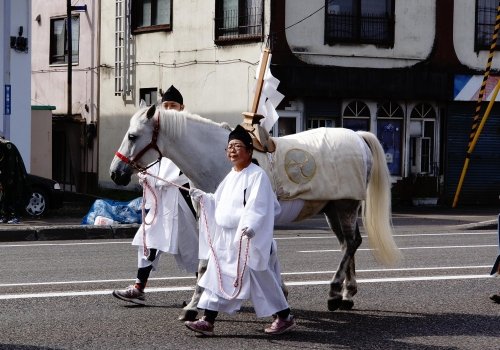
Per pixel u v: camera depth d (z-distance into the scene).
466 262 12.82
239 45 25.97
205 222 7.87
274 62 25.06
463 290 10.31
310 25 25.55
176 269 11.92
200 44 27.17
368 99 26.52
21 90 22.72
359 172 9.06
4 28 21.59
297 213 9.00
